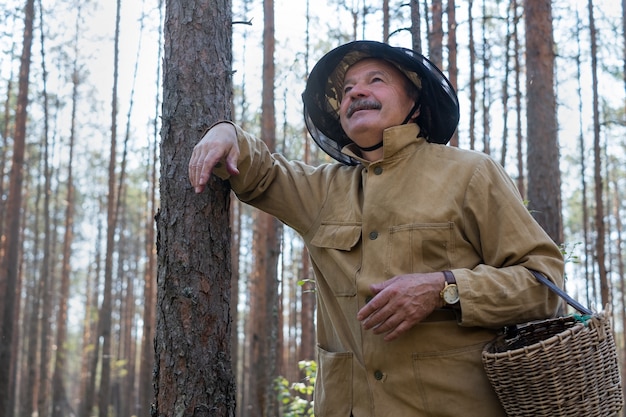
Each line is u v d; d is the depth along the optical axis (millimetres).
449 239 1964
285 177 2291
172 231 2354
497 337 1948
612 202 18859
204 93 2459
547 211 6457
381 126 2131
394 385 1932
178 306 2311
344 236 2088
